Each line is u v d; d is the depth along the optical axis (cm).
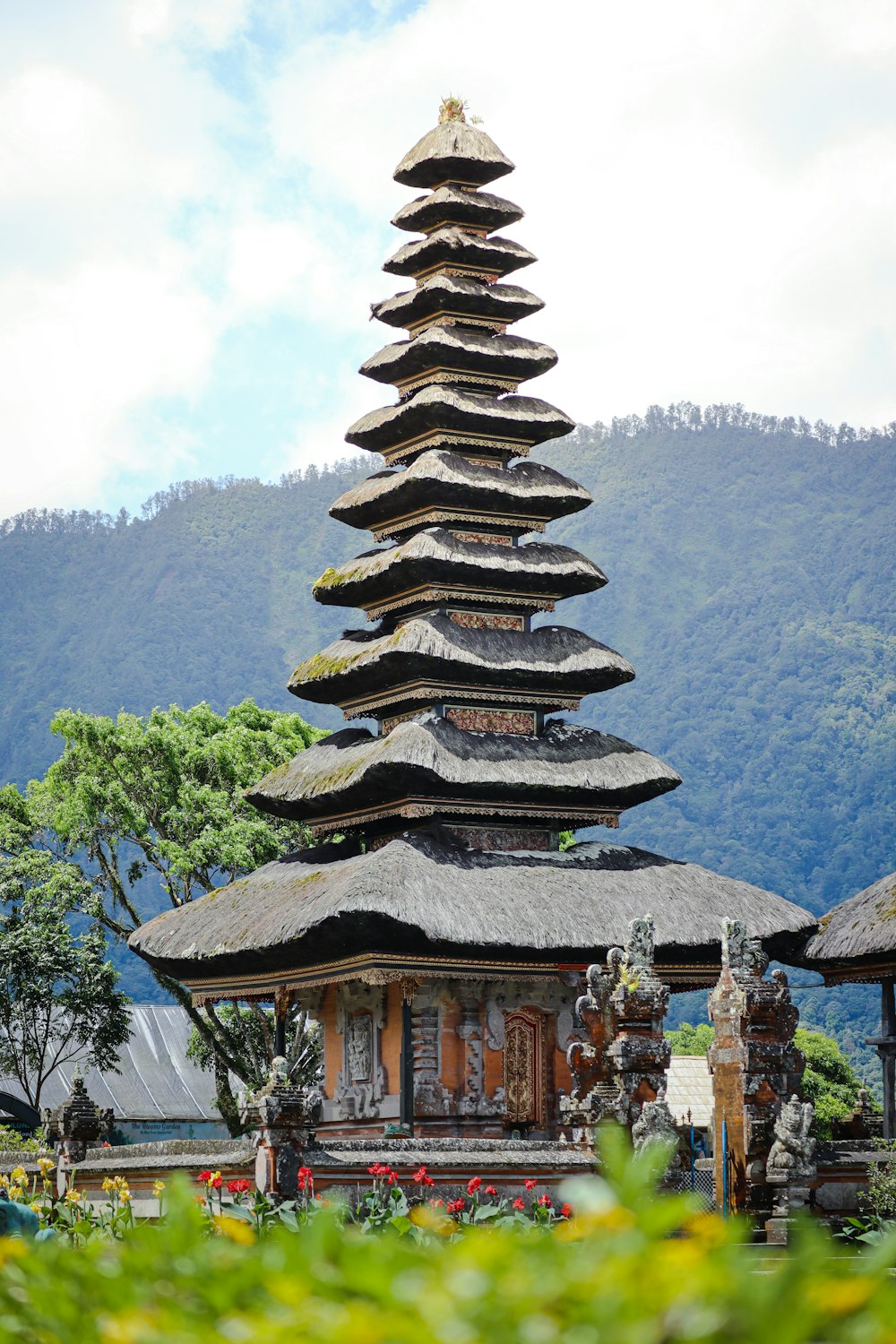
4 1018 7306
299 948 4775
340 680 5484
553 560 5559
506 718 5491
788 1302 512
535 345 5806
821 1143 4519
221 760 7644
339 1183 3988
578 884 5022
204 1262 716
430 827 5156
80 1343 652
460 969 4759
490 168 5962
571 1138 4559
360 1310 554
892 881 5231
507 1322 537
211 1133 8594
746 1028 3816
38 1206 2827
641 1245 567
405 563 5341
